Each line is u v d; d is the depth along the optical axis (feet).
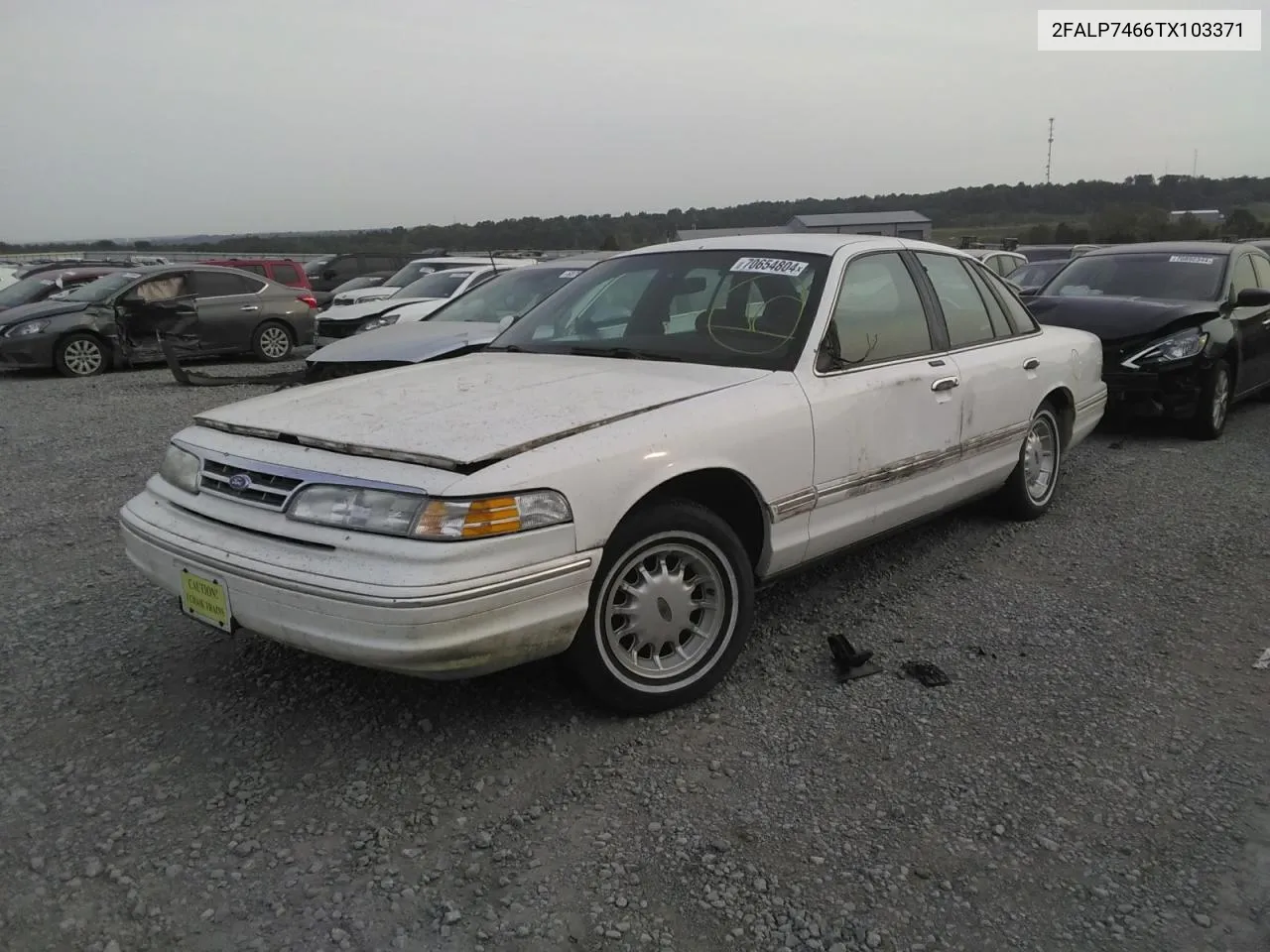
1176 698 11.22
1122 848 8.50
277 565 9.05
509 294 28.45
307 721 10.60
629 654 10.51
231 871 8.13
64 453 25.09
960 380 14.58
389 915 7.63
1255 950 7.30
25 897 7.76
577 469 9.39
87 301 44.73
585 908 7.70
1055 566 15.64
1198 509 18.92
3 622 13.35
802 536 11.99
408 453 9.12
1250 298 26.99
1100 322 26.23
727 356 12.37
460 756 9.91
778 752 10.03
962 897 7.86
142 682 11.49
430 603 8.43
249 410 11.07
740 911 7.68
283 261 60.18
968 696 11.27
